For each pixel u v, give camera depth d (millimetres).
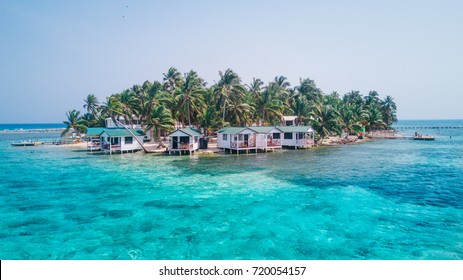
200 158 47969
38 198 25453
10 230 18516
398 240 16562
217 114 65188
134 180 31984
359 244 16141
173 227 18797
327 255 15000
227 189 27812
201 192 26812
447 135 113938
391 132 111562
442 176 33375
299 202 23578
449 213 20797
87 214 21328
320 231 17922
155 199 24828
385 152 56656
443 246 15742
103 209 22406
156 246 16250
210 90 72188
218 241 16750
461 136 106875
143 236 17531
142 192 27031
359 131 85438
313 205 22781
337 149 61562
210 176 33781
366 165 41094
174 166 40594
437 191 26688
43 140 94000
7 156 53469
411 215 20422
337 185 29172
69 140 84500
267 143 58031
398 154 53469
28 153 58000
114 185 29828
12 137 115750
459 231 17672
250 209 22000
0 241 16984
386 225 18719
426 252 15094
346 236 17156
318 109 70875
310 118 70000
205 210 21906
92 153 55812
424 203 23141
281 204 23125
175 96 63812
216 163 43062
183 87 61062
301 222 19344
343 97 120625
